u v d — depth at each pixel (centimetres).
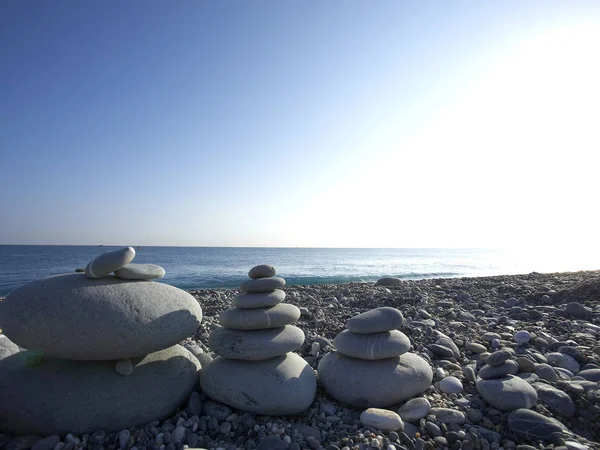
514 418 46
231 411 49
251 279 58
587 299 121
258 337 53
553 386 54
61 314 43
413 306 119
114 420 44
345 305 131
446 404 52
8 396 44
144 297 48
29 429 43
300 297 146
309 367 56
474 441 44
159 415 47
